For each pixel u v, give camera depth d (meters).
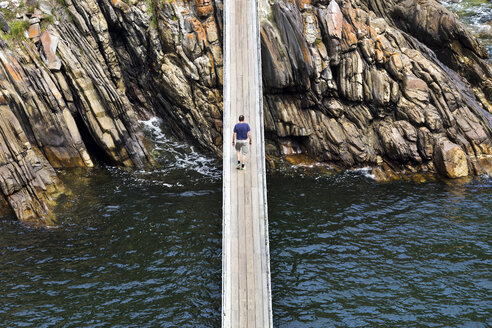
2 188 15.84
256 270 12.43
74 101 19.75
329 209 17.78
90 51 20.75
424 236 16.11
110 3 21.45
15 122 16.75
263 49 21.02
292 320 12.27
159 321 12.03
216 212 17.27
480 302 12.96
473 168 20.59
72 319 11.93
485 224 16.75
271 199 18.48
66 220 16.38
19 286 13.02
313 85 21.55
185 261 14.53
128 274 13.83
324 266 14.52
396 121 21.59
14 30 18.89
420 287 13.59
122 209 17.20
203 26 21.58
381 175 20.55
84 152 19.45
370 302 12.98
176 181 19.56
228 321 11.37
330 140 21.45
